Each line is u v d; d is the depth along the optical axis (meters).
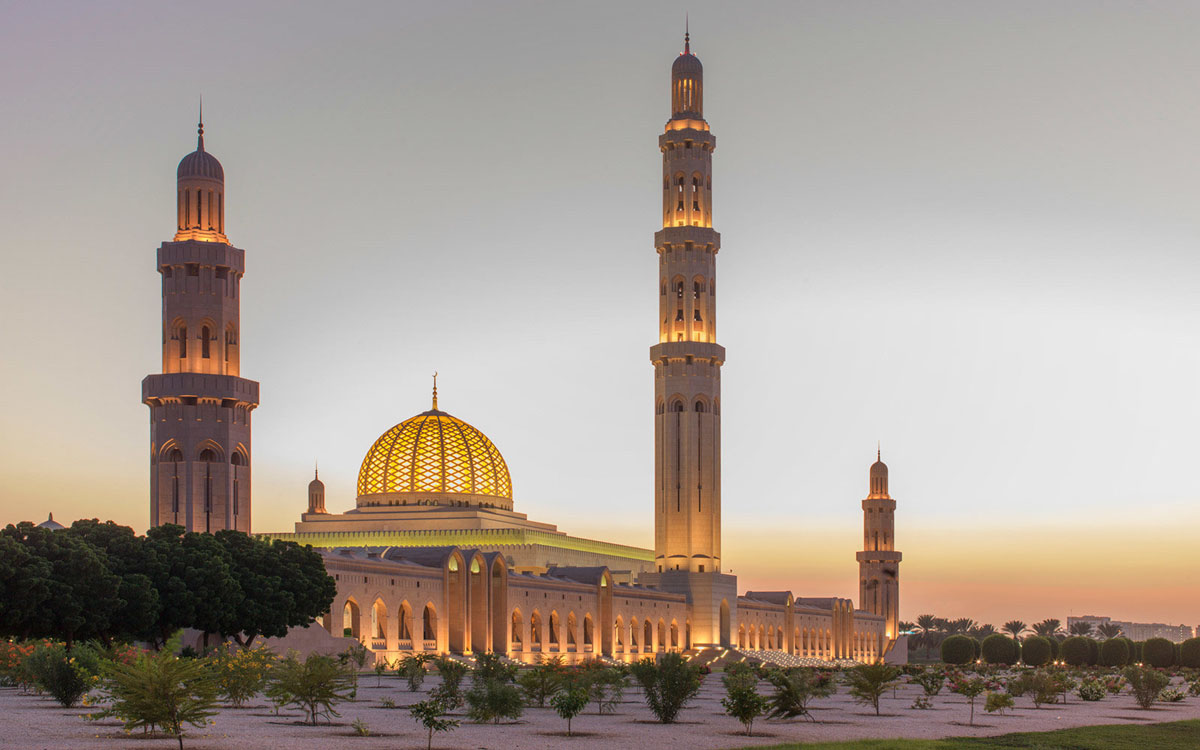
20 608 77.25
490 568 134.50
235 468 125.31
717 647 172.25
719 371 176.38
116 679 48.78
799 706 68.25
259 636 99.06
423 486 172.88
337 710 65.19
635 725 62.03
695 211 176.38
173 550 89.44
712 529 174.38
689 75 178.75
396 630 120.00
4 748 44.31
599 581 157.12
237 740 48.81
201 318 125.81
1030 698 98.94
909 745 53.59
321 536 169.12
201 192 128.38
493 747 49.75
